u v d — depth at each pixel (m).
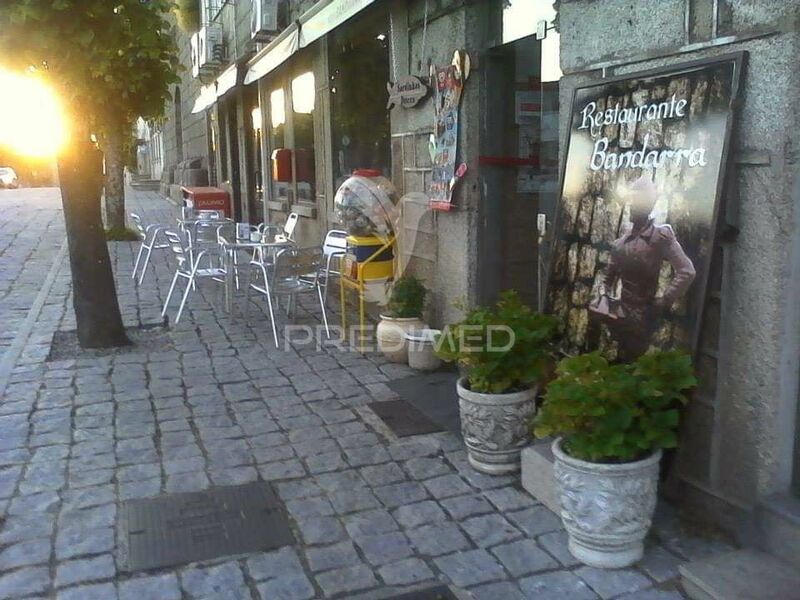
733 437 3.33
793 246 3.04
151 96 6.18
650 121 3.55
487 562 3.30
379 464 4.29
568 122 4.20
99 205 6.59
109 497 3.91
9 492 3.96
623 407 3.11
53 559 3.33
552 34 5.07
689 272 3.31
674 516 3.58
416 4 6.38
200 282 9.80
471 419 4.09
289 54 8.23
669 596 3.04
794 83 2.98
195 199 15.98
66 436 4.70
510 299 4.18
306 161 10.16
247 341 6.90
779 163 3.03
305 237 10.28
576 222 4.00
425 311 6.43
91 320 6.63
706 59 3.29
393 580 3.19
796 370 3.12
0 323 7.73
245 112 14.29
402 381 5.70
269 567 3.28
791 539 3.07
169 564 3.30
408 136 6.64
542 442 4.08
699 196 3.28
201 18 18.75
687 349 3.31
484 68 5.67
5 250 13.13
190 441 4.63
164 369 6.07
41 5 5.14
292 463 4.31
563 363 3.30
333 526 3.62
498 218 5.84
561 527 3.57
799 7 2.93
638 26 3.69
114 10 5.50
